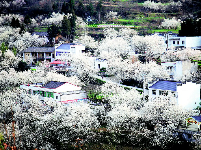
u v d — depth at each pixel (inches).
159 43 4050.2
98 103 2519.7
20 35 5083.7
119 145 2018.9
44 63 3804.1
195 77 2945.4
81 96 2573.8
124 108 2107.5
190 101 2368.4
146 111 2127.2
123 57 3946.9
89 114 2047.2
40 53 4367.6
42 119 2069.4
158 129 1996.8
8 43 5039.4
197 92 2404.0
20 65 3671.3
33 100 2356.1
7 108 2386.8
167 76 2970.0
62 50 4195.4
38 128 2001.7
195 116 2032.5
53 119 2023.9
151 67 2970.0
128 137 2062.0
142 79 2982.3
